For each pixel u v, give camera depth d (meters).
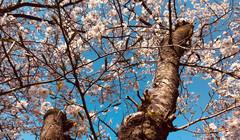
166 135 1.65
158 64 2.78
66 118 2.22
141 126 1.47
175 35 3.41
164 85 2.22
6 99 3.36
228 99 4.35
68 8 4.54
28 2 3.89
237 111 2.26
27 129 3.71
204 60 4.21
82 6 4.36
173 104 2.01
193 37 4.44
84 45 3.00
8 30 4.34
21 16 4.39
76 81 1.56
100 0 3.80
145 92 1.56
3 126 3.68
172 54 2.84
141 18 4.67
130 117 1.65
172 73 2.47
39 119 3.97
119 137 1.58
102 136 1.86
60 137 1.91
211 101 2.16
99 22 3.14
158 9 4.53
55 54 3.03
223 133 2.10
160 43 3.21
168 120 1.64
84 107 1.64
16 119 3.58
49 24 4.29
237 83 3.27
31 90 1.56
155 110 1.58
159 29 4.09
